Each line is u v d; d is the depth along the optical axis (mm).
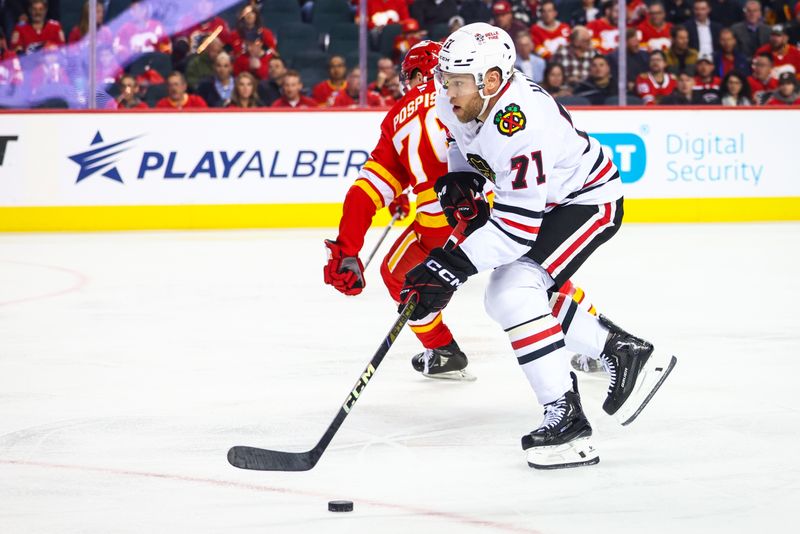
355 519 9508
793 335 18016
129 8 34281
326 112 34031
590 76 35562
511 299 11188
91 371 15781
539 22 35781
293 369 15906
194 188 33875
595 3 36125
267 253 28734
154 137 33656
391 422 12969
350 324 19438
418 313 11297
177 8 34500
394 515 9617
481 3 35781
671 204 34781
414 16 35875
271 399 14102
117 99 34562
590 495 10172
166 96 34750
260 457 10461
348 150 34125
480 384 14953
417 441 12141
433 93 13719
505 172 10805
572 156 11406
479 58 10445
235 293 22812
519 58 35500
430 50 14172
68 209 33594
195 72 34625
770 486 10398
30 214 33500
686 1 35938
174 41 34594
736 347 17109
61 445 11969
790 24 36188
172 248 29766
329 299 22094
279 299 22078
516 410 13523
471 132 11070
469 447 11898
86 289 23359
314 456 10578
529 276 11344
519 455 11586
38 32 34188
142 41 34469
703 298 21625
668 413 13242
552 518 9523
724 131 34844
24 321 19766
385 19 35562
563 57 35500
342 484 10562
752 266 25797
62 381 15156
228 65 34719
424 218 14227
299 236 32156
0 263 27141
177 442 12086
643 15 35906
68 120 33375
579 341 11953
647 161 34625
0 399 14125
